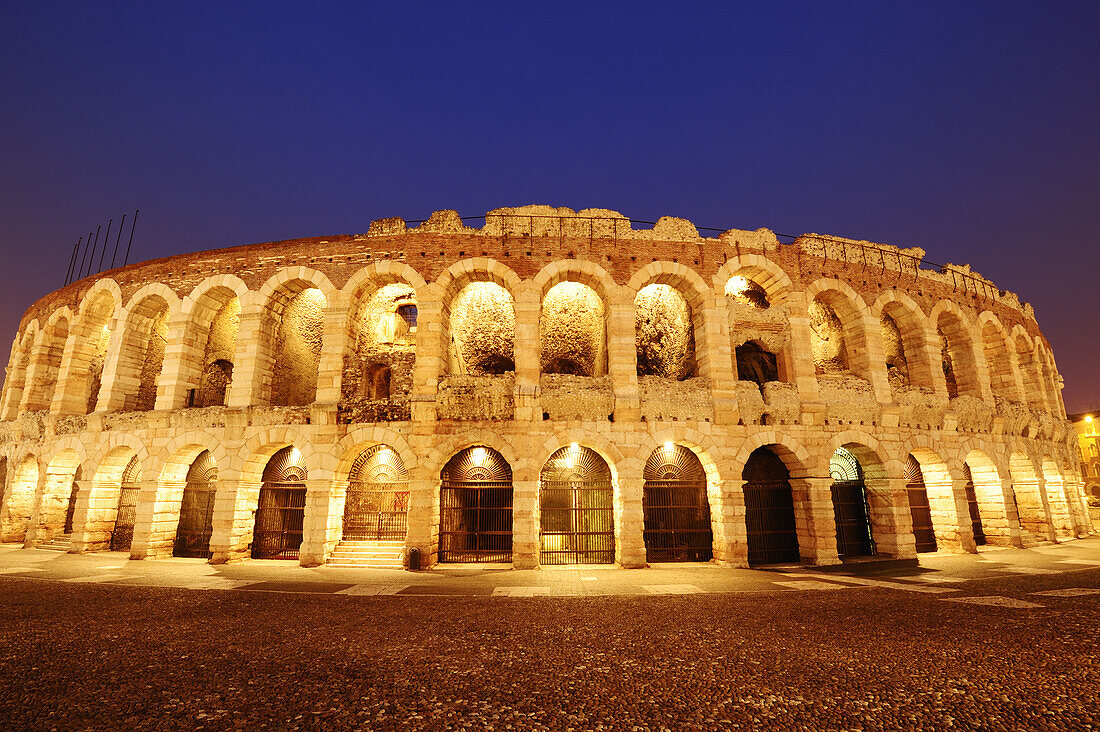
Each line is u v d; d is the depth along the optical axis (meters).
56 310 31.31
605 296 25.72
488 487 24.34
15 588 16.09
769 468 26.25
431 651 9.56
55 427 28.09
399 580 18.77
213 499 26.31
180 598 14.99
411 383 25.30
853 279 27.50
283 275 25.95
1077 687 7.55
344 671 8.39
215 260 27.11
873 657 9.03
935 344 28.31
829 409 24.97
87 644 9.92
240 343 25.55
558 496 24.98
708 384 24.44
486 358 32.12
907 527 24.83
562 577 19.41
